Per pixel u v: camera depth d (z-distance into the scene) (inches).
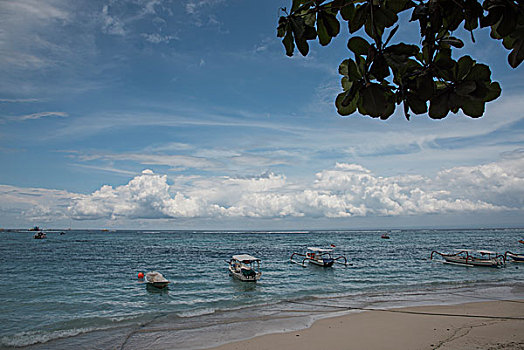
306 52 73.2
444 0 66.1
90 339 636.1
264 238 5644.7
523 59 61.7
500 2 60.6
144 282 1279.5
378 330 640.4
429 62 63.1
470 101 60.8
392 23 63.7
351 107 67.0
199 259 2156.7
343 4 68.2
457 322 685.3
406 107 63.4
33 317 801.6
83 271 1576.0
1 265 1790.1
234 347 574.6
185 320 759.7
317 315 775.7
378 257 2207.2
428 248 3038.9
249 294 1061.1
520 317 719.7
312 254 1860.2
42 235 4997.5
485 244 3572.8
